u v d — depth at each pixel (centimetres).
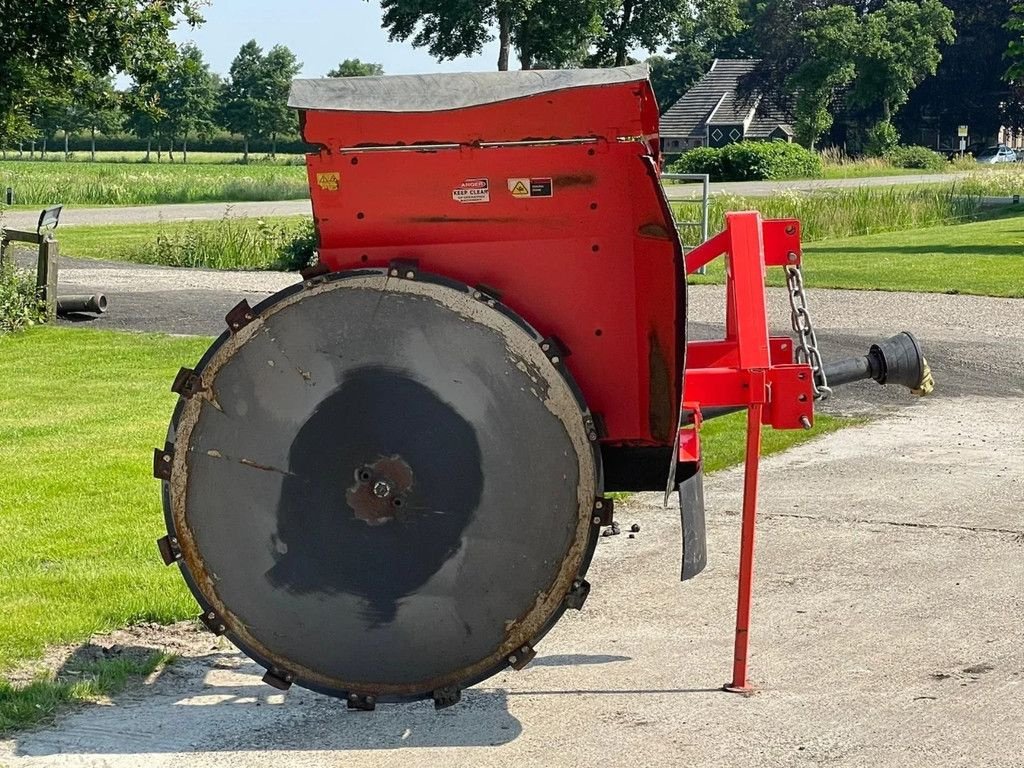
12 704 442
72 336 1459
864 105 8781
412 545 408
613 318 422
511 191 415
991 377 1204
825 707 447
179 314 1658
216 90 12606
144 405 1052
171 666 491
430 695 417
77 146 12494
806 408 448
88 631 521
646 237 416
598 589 595
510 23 6134
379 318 403
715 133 9550
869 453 893
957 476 820
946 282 1973
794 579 605
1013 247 2586
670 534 687
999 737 420
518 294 422
